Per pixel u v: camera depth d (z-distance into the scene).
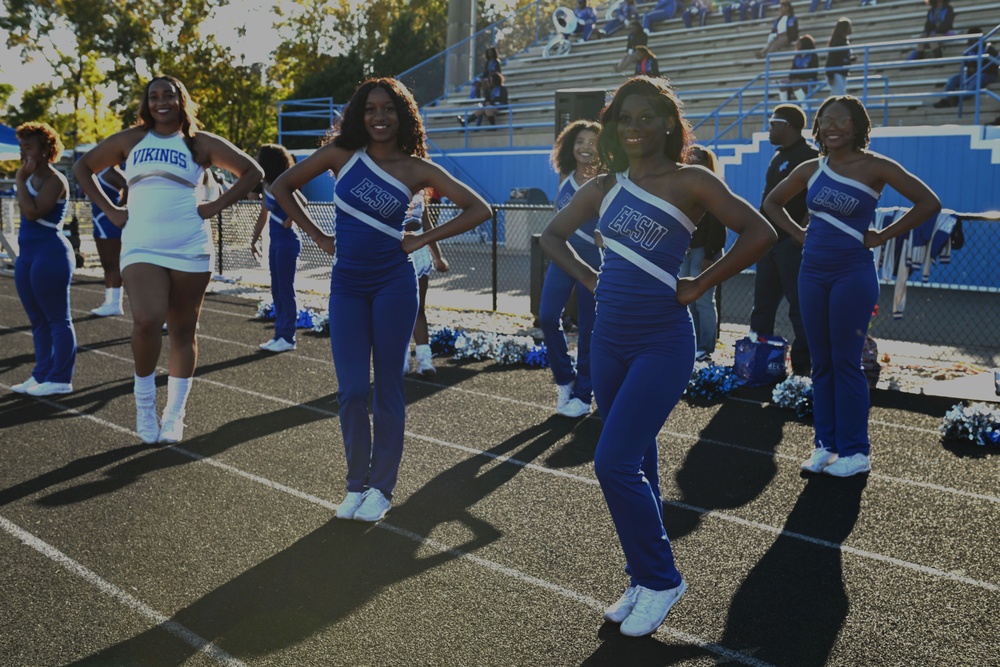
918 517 4.80
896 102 17.02
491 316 12.05
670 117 3.33
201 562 4.20
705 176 3.30
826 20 20.80
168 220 5.68
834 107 5.24
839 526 4.68
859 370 5.46
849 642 3.48
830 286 5.38
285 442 6.13
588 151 6.41
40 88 46.94
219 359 9.08
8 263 18.03
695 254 8.59
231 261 18.22
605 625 3.61
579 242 6.58
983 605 3.79
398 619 3.66
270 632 3.55
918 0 19.64
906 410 7.06
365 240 4.57
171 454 5.85
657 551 3.49
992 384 7.80
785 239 7.84
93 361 8.88
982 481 5.38
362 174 4.53
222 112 45.94
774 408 7.14
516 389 7.79
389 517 4.79
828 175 5.31
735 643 3.47
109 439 6.18
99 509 4.86
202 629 3.57
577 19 25.45
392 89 4.50
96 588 3.92
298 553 4.30
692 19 23.20
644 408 3.37
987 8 18.27
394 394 4.76
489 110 23.42
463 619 3.66
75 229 18.09
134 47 44.69
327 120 28.73
